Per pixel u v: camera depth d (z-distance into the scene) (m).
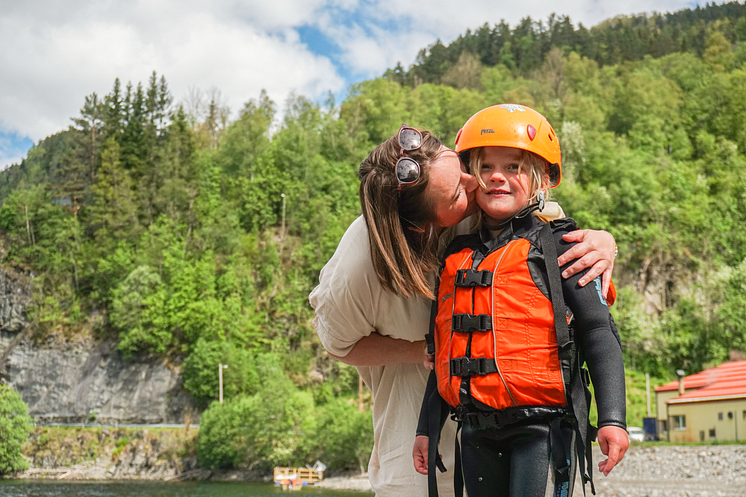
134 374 83.50
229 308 87.31
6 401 73.81
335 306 2.51
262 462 64.12
